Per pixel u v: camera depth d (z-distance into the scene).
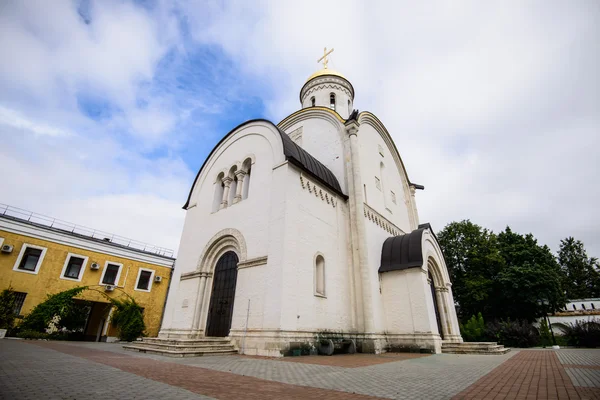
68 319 22.48
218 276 16.59
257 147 17.64
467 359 11.89
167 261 31.61
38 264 23.19
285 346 11.84
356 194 18.11
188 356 11.11
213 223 18.09
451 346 16.00
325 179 17.48
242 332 13.27
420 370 8.43
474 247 37.59
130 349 13.57
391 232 21.91
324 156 20.92
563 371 8.19
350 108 30.28
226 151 20.02
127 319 24.14
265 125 17.62
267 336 12.20
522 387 5.91
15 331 20.11
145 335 26.58
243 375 7.09
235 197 17.55
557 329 39.06
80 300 24.80
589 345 20.75
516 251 35.78
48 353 10.41
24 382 5.20
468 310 36.47
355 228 17.38
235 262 15.95
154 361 9.37
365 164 21.50
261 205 15.52
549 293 31.42
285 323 12.25
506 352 15.90
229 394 5.00
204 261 17.11
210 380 6.29
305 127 23.39
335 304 15.18
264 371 7.78
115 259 27.81
